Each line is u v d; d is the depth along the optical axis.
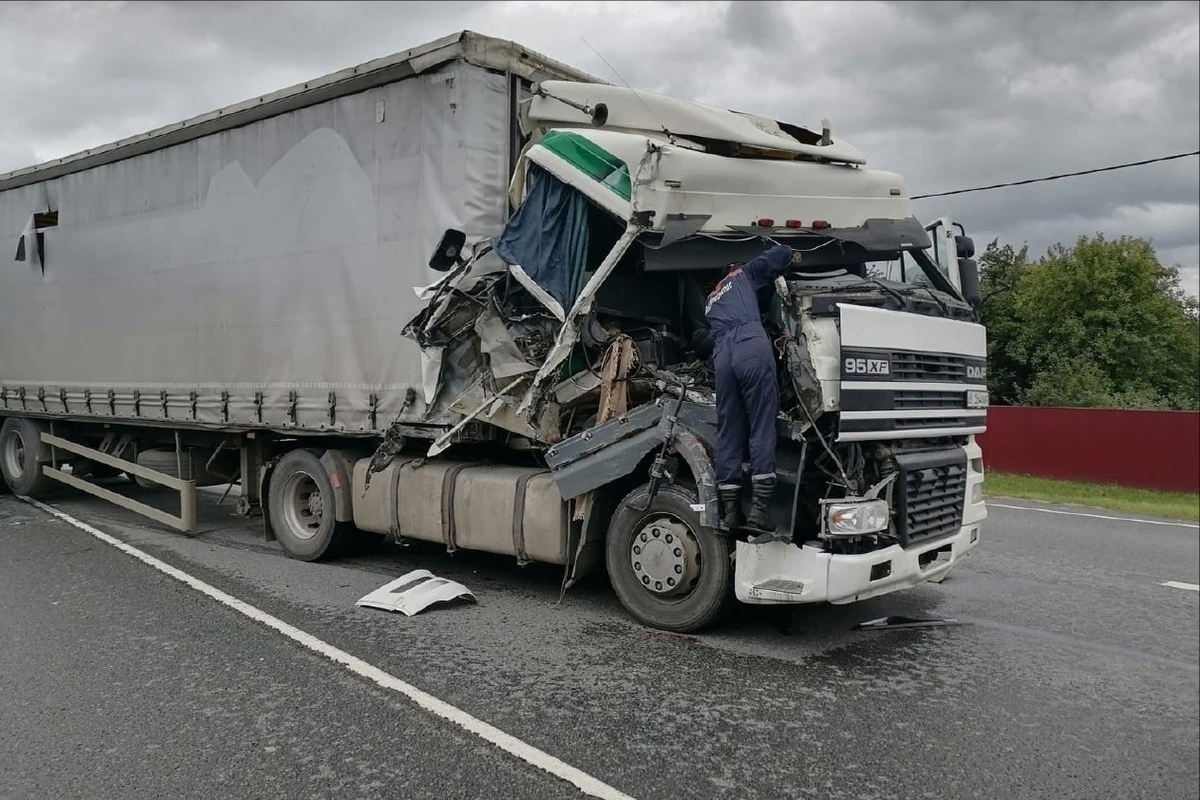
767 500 4.88
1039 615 6.46
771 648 5.42
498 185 6.65
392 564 7.71
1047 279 32.31
